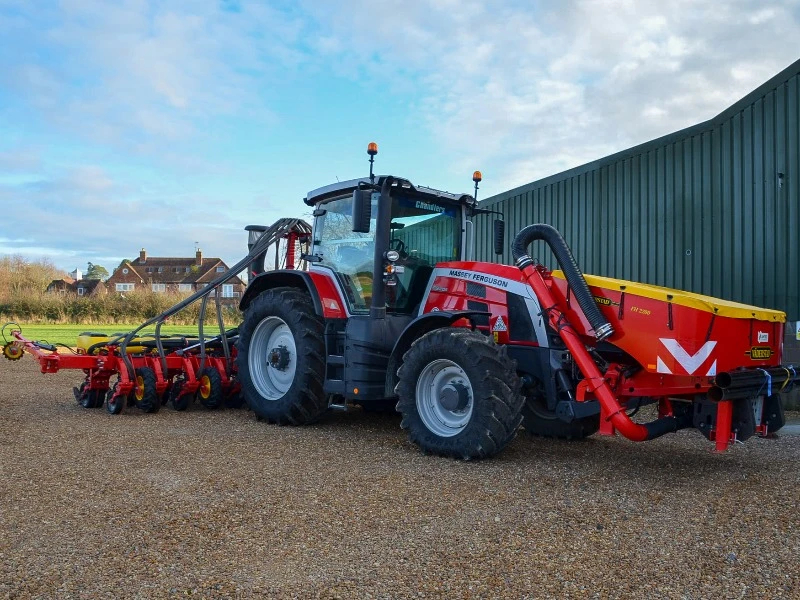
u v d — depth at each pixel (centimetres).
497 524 359
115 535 333
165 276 6059
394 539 333
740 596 274
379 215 606
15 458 493
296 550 317
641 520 368
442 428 533
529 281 527
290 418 646
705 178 880
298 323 643
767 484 447
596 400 497
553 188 1123
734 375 432
